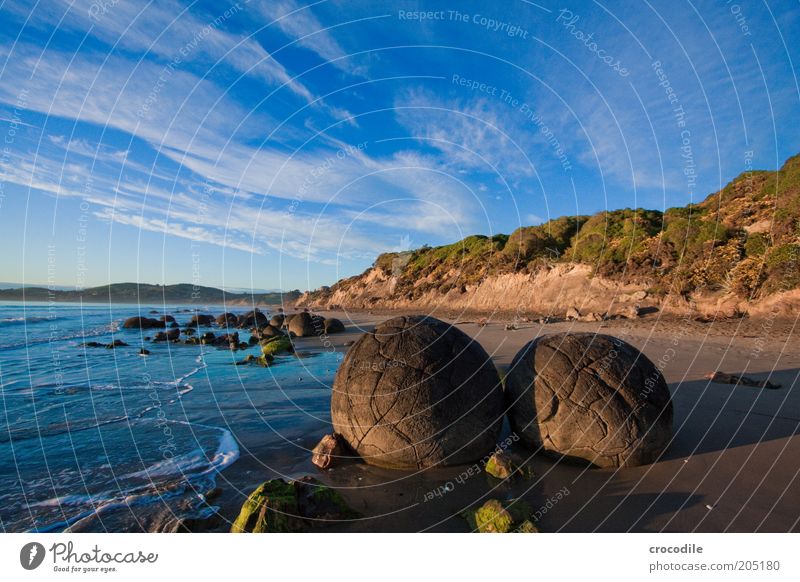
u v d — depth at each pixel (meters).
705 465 4.57
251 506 3.65
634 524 3.60
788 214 18.78
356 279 56.75
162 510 4.02
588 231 29.08
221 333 26.34
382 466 4.74
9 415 7.33
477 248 39.00
